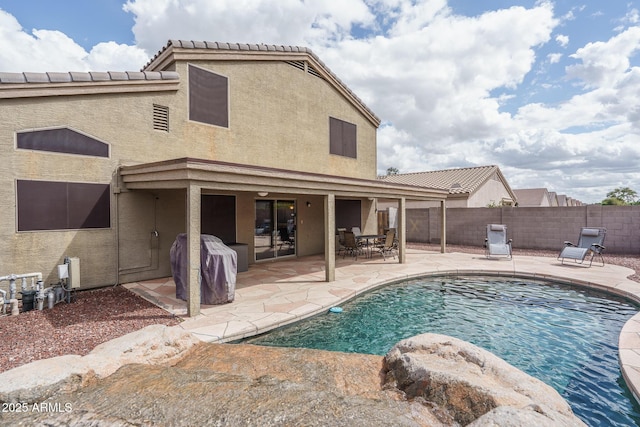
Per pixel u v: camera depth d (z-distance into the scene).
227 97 9.91
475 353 3.22
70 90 7.00
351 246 12.66
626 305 7.11
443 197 13.88
